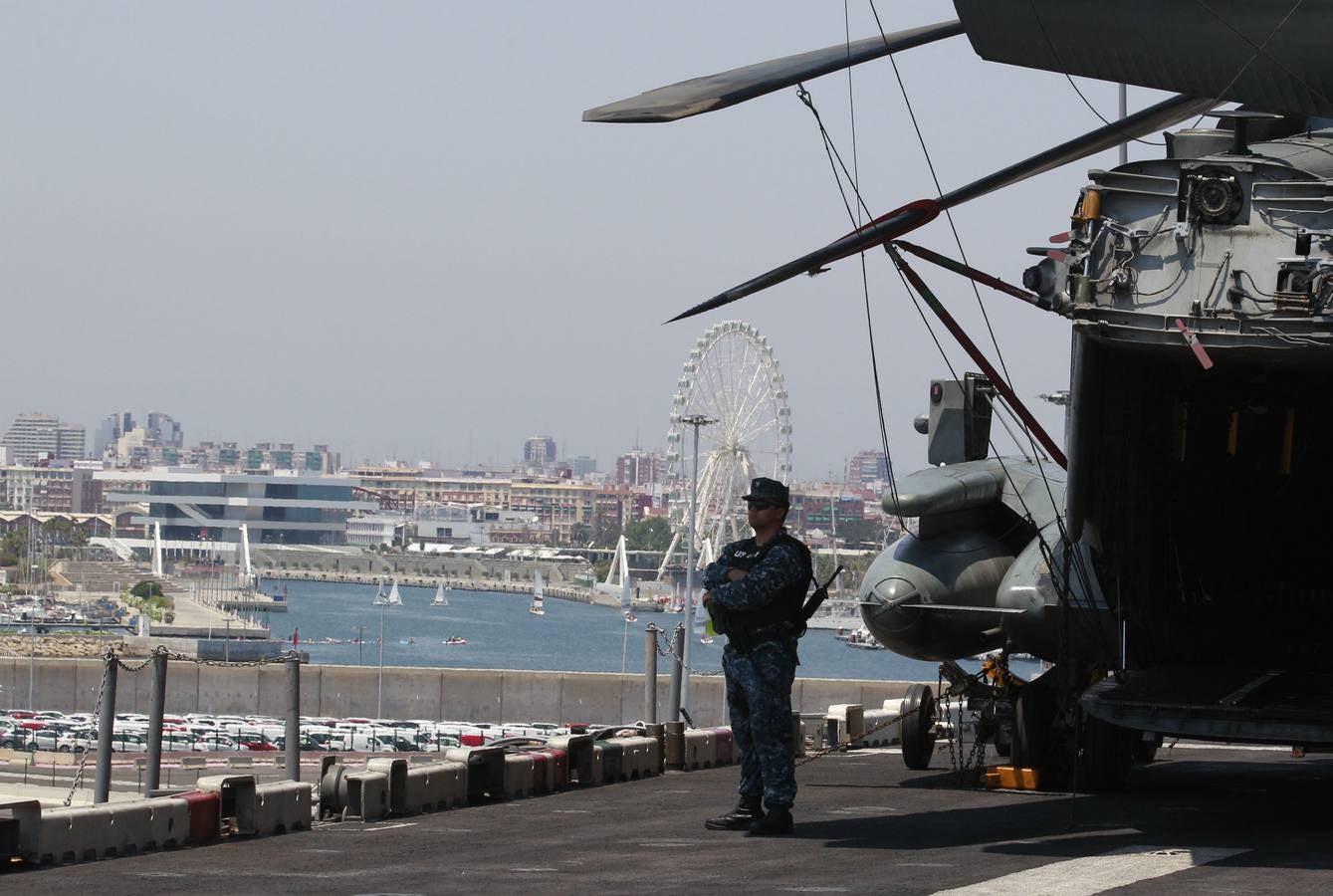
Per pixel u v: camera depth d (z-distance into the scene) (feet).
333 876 42.24
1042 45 52.60
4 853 44.68
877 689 261.65
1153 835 50.34
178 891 39.96
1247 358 51.75
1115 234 52.01
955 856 45.29
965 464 73.61
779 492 50.96
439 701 358.23
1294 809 59.41
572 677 347.77
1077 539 62.85
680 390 528.22
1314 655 66.23
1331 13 48.52
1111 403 58.95
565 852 46.65
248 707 387.34
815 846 47.73
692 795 62.59
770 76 53.26
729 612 50.75
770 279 55.06
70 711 397.80
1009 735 69.97
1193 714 55.77
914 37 54.24
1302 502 65.82
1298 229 50.03
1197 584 66.74
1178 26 50.29
